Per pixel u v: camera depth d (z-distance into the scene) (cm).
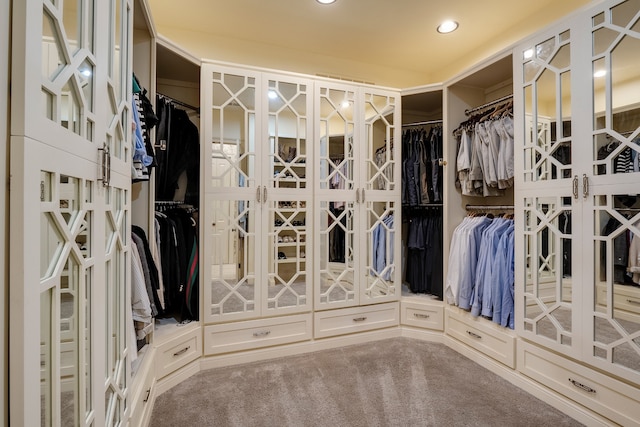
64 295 75
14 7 56
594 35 159
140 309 153
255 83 230
